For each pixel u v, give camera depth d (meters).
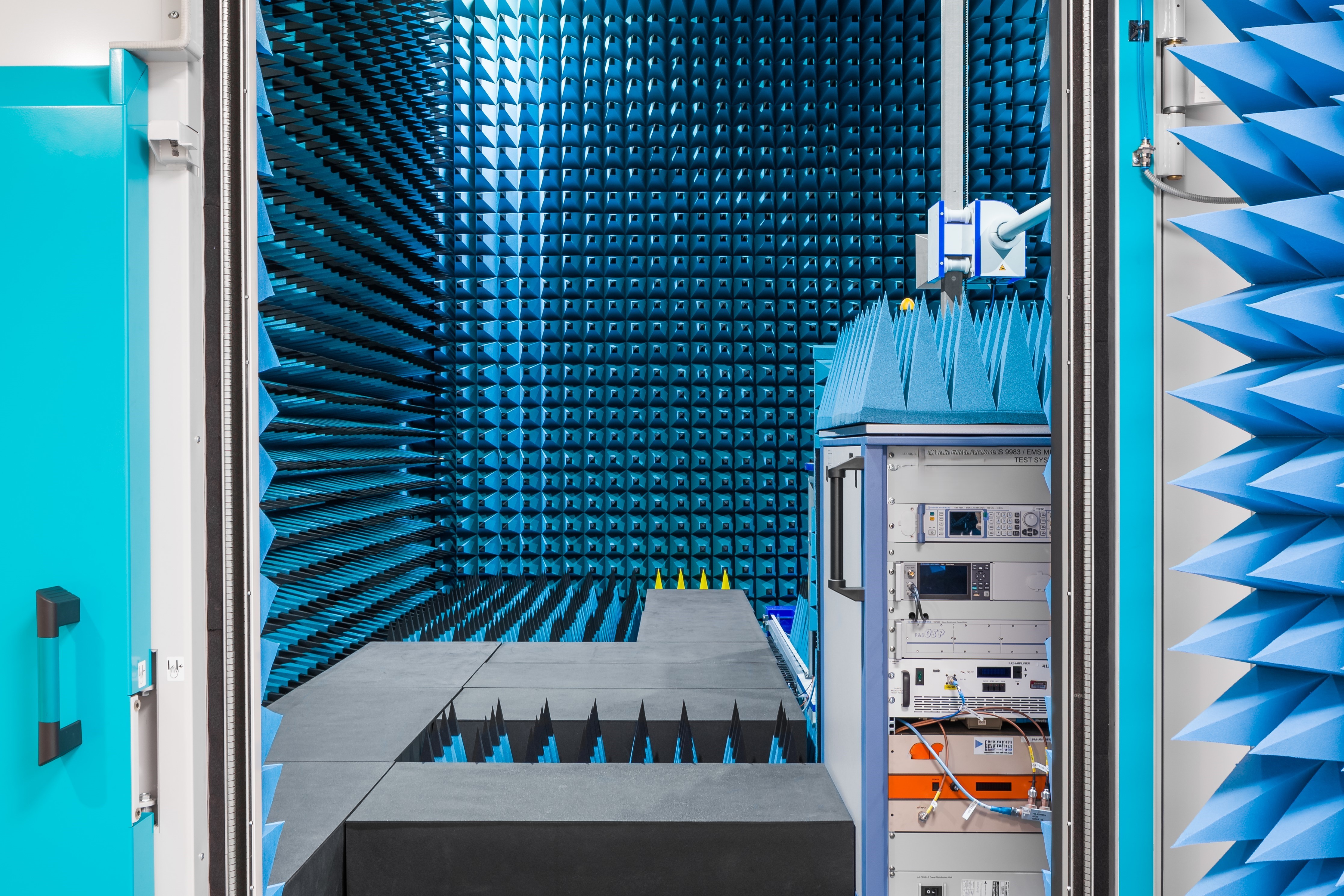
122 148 1.00
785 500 5.93
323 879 1.68
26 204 1.00
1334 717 0.89
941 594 1.73
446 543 6.05
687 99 6.04
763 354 5.97
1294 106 1.00
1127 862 1.13
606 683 3.00
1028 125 5.95
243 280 1.13
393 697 2.82
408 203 4.99
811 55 5.99
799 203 5.99
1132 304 1.14
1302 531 0.99
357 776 2.05
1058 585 1.21
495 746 2.51
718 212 6.06
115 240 1.00
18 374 1.00
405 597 5.13
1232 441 1.15
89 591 1.00
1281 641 0.92
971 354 1.82
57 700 0.98
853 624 1.85
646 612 4.32
